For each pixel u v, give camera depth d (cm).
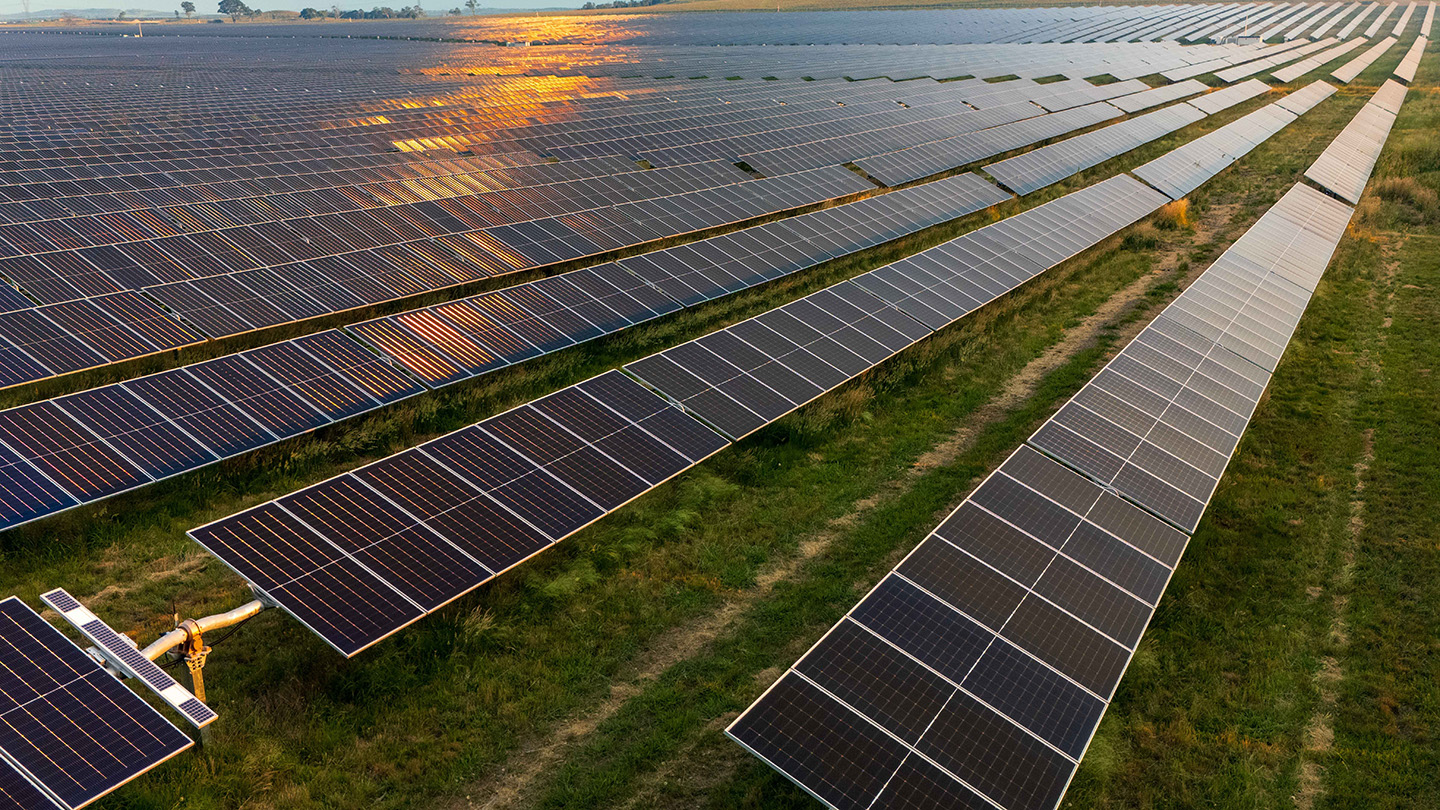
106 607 1731
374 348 2509
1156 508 1961
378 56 14150
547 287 3002
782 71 10350
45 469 1864
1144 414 2267
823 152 5575
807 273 3659
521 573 1866
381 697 1557
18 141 4916
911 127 6444
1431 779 1445
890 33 17625
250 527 1653
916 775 1302
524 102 7531
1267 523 2123
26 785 1184
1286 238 3903
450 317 2733
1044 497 1900
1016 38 17062
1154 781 1453
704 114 6731
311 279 3033
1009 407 2720
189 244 3209
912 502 2205
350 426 2366
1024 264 3578
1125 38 17538
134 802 1314
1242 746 1515
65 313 2544
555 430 2077
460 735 1497
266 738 1452
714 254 3459
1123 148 6238
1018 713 1415
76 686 1323
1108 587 1703
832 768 1299
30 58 13612
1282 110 8012
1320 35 17512
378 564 1648
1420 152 6166
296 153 4978
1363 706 1593
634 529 2019
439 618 1716
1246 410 2436
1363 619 1802
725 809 1383
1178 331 2725
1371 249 4138
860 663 1453
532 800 1392
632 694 1608
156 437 2025
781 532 2075
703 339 2527
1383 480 2303
